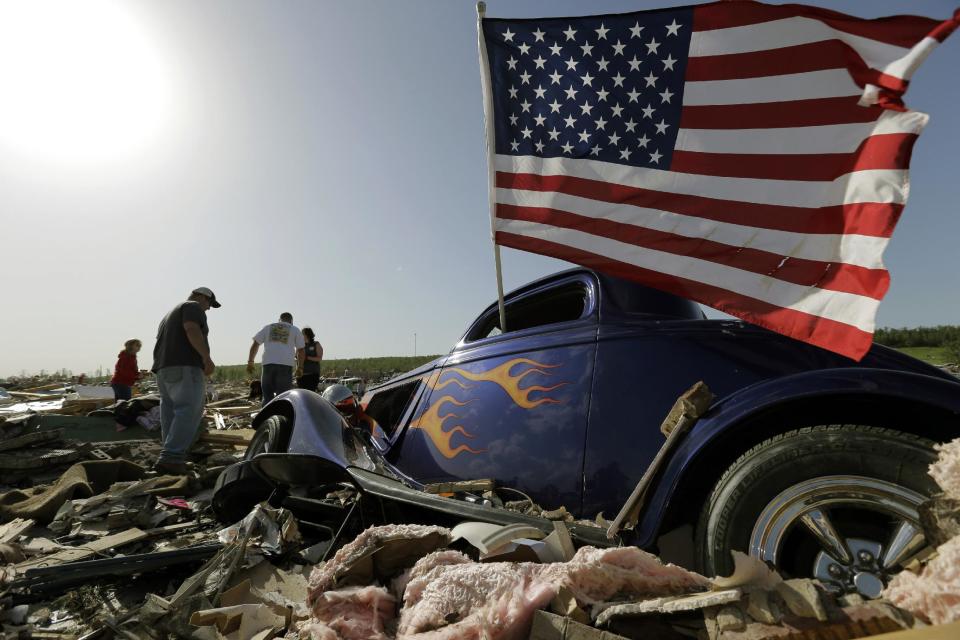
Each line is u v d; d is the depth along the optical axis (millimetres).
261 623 1820
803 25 2189
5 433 5719
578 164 2576
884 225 1892
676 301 2340
